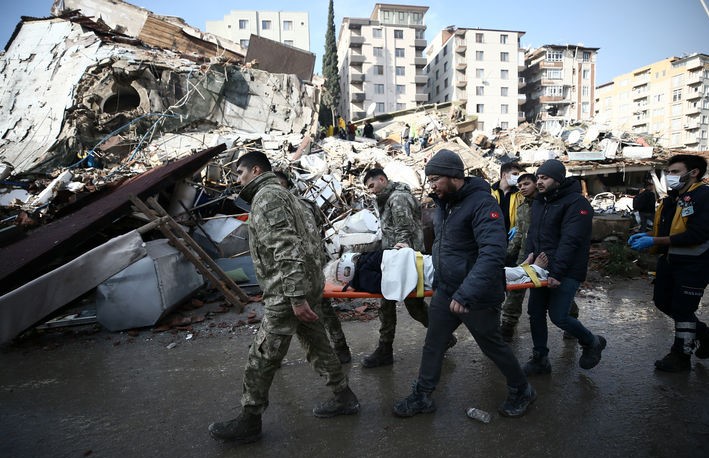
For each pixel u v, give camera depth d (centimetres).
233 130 1672
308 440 249
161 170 634
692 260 313
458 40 5934
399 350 389
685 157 314
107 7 2128
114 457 238
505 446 238
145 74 1567
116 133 1459
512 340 409
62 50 1608
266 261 238
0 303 302
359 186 1170
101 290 438
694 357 354
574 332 308
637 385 306
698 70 6072
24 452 245
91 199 692
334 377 267
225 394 309
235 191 884
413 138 2255
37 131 1430
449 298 256
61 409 294
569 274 304
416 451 236
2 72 1598
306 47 5962
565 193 315
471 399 293
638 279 644
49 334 443
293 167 1098
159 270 456
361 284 315
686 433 245
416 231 358
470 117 2988
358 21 6062
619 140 2489
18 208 827
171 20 2167
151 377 341
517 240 427
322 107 3888
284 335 240
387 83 6131
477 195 246
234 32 5781
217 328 455
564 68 6412
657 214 345
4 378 346
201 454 238
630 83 7156
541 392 301
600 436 245
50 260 394
